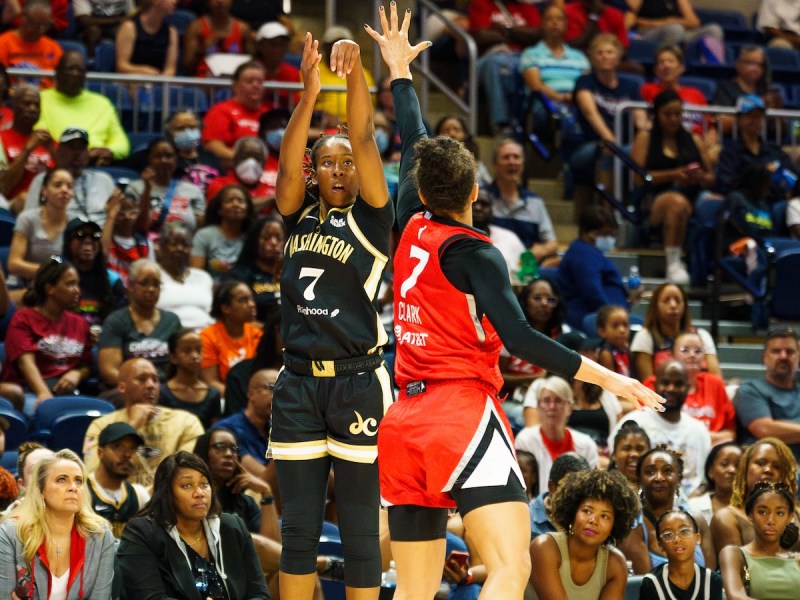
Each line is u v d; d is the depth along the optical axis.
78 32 18.73
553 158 19.03
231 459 10.34
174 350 12.24
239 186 14.75
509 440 6.07
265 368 12.30
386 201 6.79
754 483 11.33
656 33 22.38
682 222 17.17
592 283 15.37
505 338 5.84
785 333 13.83
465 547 10.21
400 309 6.25
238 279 14.06
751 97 18.20
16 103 15.17
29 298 12.77
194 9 19.92
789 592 10.41
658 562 10.73
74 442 11.52
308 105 6.74
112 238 14.06
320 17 20.89
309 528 6.78
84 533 8.94
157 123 17.48
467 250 6.03
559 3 20.55
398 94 7.03
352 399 6.72
